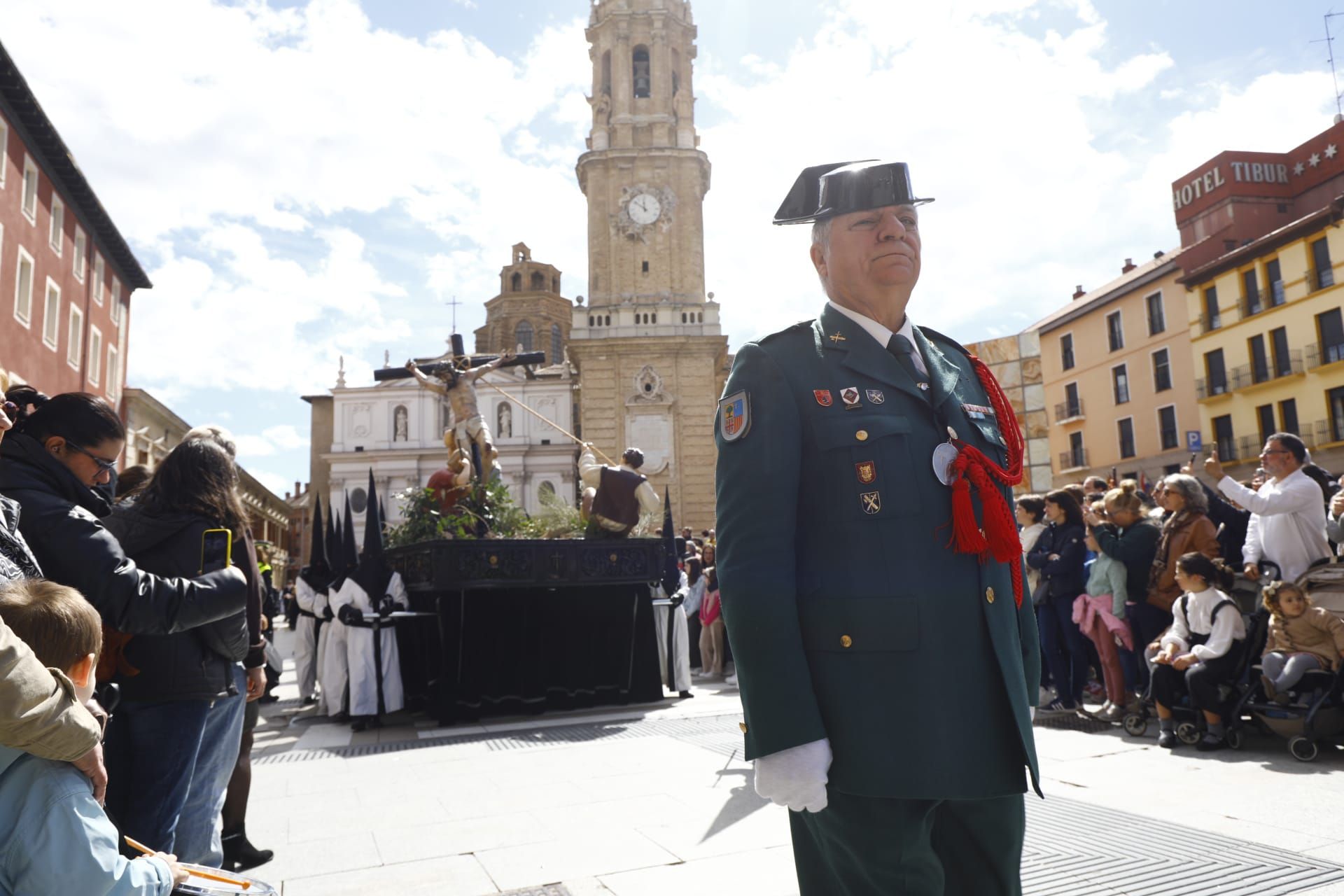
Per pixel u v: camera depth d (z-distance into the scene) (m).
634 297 39.56
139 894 1.83
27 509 2.65
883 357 1.88
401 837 4.20
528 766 5.82
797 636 1.63
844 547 1.72
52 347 25.17
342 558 8.63
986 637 1.70
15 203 22.20
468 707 8.08
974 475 1.78
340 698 8.43
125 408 33.78
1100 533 6.81
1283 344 29.22
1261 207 31.91
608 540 8.72
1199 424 32.34
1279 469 6.21
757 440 1.76
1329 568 5.56
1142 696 6.46
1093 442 37.62
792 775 1.56
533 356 9.69
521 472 48.81
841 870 1.73
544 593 8.60
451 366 9.48
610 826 4.26
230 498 3.43
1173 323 33.53
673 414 38.41
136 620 2.69
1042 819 4.09
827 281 2.01
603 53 42.31
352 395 51.59
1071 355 39.12
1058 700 7.12
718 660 11.49
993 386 2.11
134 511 3.16
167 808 2.97
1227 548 7.54
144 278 33.84
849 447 1.76
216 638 3.09
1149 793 4.54
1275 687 5.38
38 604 2.01
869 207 1.92
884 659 1.65
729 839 3.96
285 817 4.64
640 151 40.44
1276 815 4.06
